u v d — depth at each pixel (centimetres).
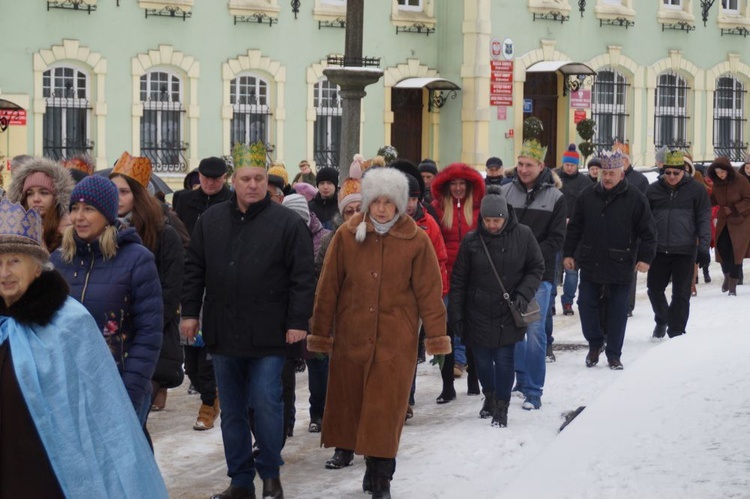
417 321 1020
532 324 1347
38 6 3272
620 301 1566
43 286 675
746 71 4766
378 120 3931
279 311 981
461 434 1222
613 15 4372
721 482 820
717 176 2252
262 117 3712
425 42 4019
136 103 3438
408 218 1023
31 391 653
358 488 1052
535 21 4172
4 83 3234
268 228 981
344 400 1020
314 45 3766
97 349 681
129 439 681
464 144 4025
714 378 1114
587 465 891
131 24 3422
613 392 1106
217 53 3584
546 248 1403
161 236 1015
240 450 997
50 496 654
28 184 1013
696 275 2256
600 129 4434
